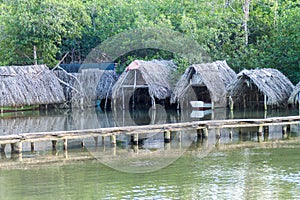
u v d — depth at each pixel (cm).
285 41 7012
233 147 4456
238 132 5141
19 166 3922
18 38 7575
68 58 8438
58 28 7550
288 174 3581
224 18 7588
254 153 4212
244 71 6347
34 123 5962
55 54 8050
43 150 4459
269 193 3183
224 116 6022
